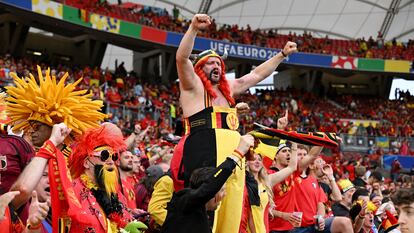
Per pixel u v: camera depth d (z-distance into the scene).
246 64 34.75
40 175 3.49
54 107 3.93
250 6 36.31
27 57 29.52
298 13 37.28
